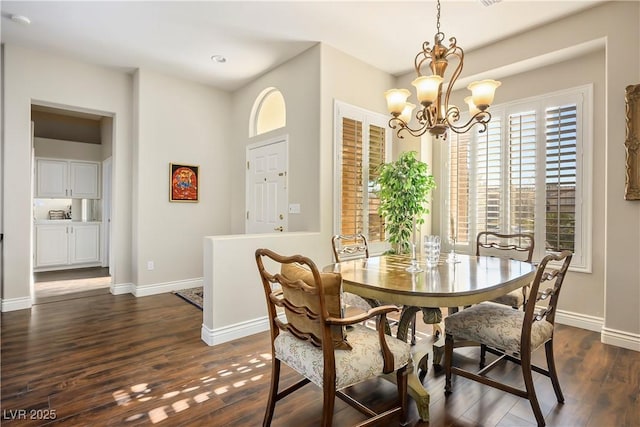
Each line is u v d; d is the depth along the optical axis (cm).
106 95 427
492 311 213
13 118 367
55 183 605
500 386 187
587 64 320
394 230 381
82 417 185
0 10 300
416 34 340
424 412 182
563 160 333
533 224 352
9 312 365
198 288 471
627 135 271
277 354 177
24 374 232
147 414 189
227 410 193
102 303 400
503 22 314
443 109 255
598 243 314
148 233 439
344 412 192
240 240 303
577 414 186
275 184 423
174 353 267
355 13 303
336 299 150
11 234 369
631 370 235
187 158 471
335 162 372
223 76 452
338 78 376
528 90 357
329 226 368
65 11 301
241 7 296
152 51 380
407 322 210
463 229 409
